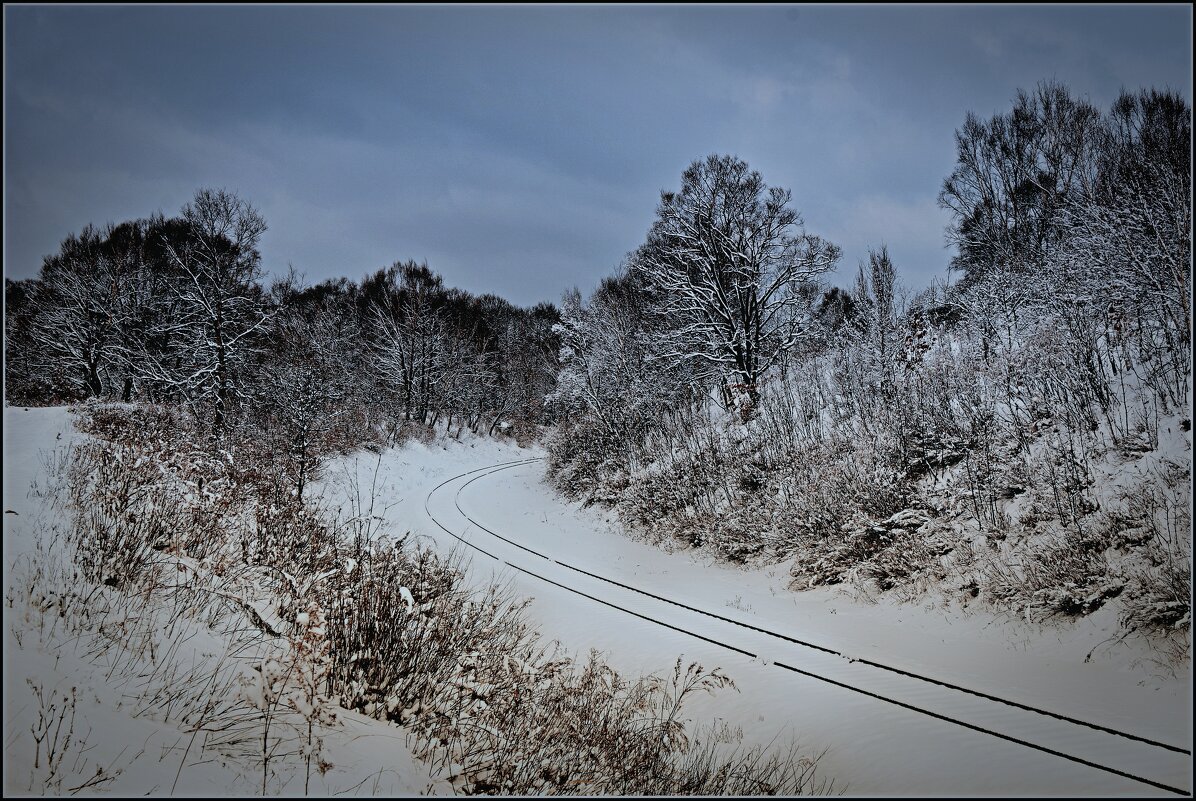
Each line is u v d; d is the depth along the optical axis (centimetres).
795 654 1027
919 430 1612
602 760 657
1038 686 856
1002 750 688
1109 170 2214
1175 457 1107
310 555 945
